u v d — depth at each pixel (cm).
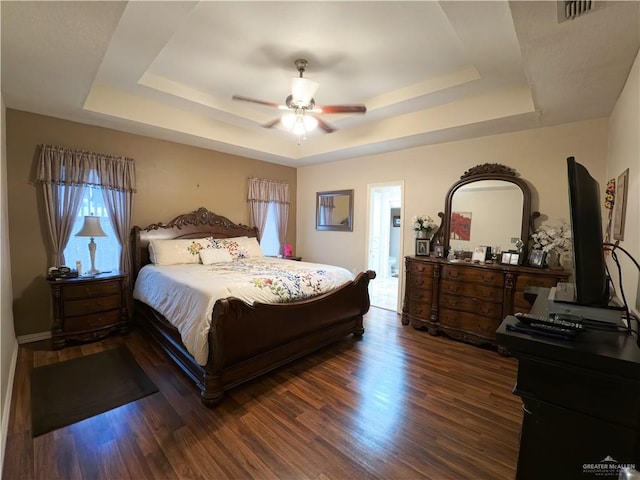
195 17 208
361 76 292
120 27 205
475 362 298
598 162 296
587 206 130
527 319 119
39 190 320
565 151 315
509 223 347
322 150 479
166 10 187
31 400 223
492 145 363
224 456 174
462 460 174
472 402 231
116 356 296
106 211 364
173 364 281
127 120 333
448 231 392
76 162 334
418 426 203
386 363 294
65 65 216
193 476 160
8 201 300
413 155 434
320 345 309
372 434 194
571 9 144
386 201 654
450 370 281
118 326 344
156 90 313
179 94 327
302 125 294
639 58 177
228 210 491
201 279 277
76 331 315
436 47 240
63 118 329
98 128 355
